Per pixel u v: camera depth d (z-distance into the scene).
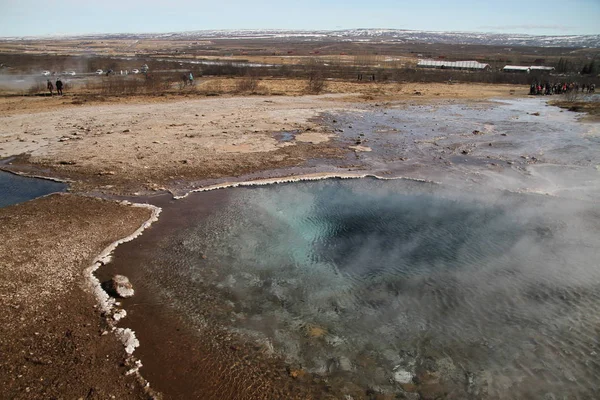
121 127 17.25
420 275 6.84
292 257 7.45
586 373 4.77
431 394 4.58
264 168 12.25
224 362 5.03
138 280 6.67
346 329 5.61
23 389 4.48
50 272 6.71
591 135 16.44
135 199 9.87
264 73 43.88
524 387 4.63
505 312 5.85
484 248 7.68
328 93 30.41
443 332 5.51
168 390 4.61
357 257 7.46
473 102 27.20
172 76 38.41
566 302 6.01
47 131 16.25
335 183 11.20
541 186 10.71
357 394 4.60
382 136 16.52
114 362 4.97
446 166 12.59
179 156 13.17
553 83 39.09
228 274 6.88
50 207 9.27
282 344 5.33
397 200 10.08
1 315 5.62
